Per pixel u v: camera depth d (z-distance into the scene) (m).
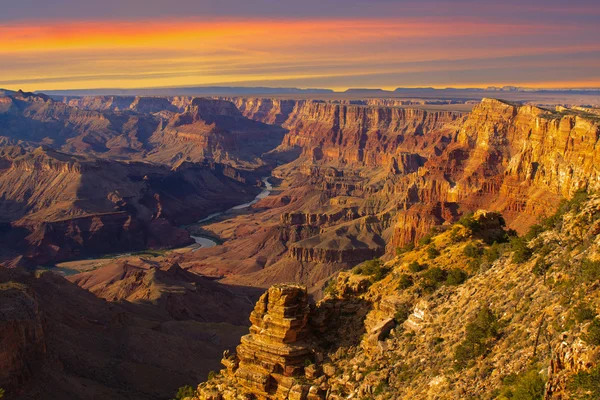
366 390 50.88
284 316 57.75
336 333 59.19
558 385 34.97
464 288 55.25
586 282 44.06
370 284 63.22
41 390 106.06
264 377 56.78
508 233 70.69
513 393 39.69
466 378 45.16
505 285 51.84
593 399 32.75
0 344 102.06
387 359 53.12
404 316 56.69
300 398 53.75
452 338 50.31
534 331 44.38
